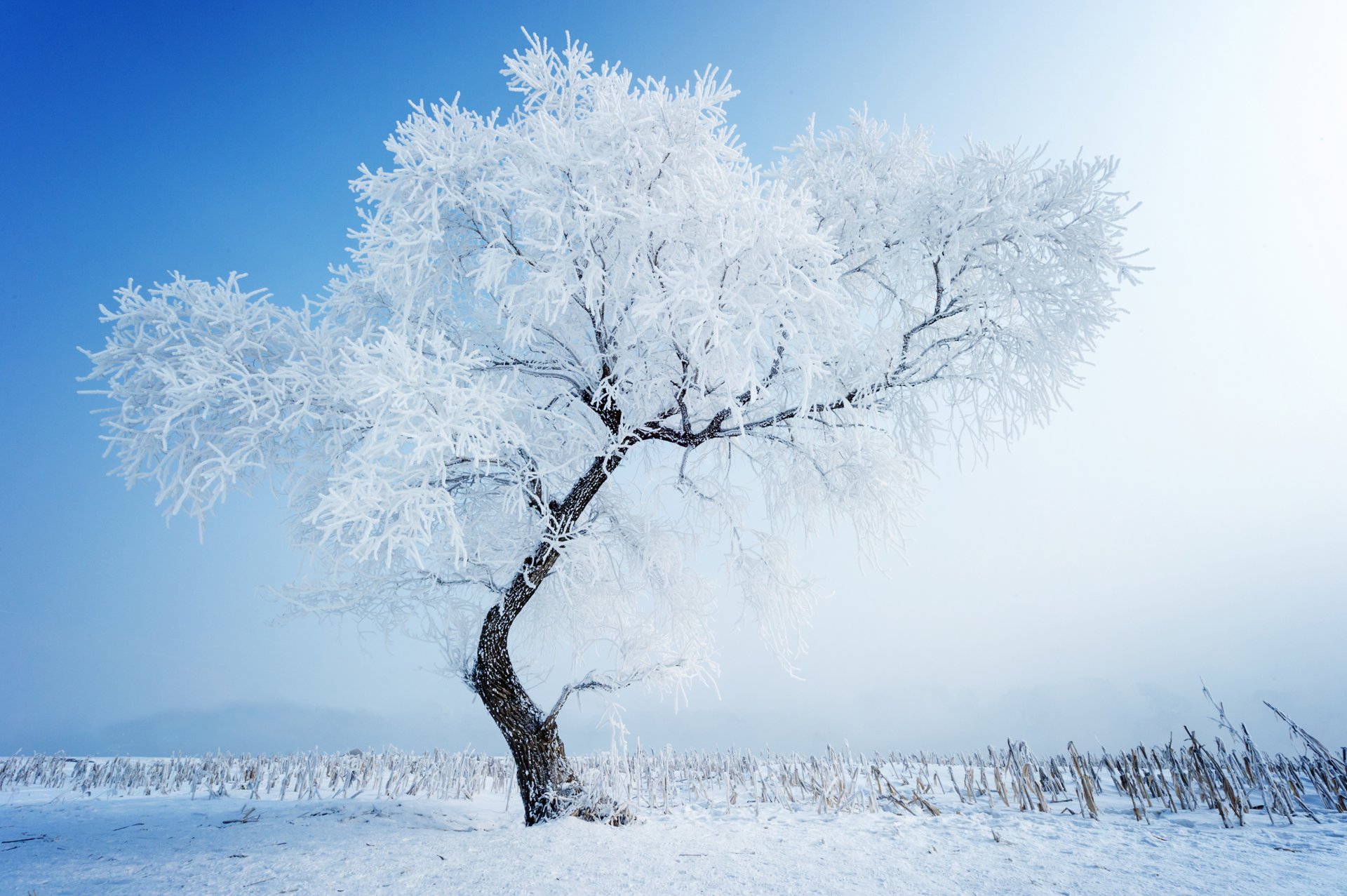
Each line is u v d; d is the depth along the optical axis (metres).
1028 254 6.17
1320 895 3.24
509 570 6.78
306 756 10.60
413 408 4.65
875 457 6.90
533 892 3.46
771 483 8.04
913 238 6.43
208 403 5.68
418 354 4.87
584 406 7.07
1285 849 4.15
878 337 6.81
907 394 6.99
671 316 5.55
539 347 6.86
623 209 5.43
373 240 5.77
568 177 5.82
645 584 8.01
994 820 5.57
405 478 4.95
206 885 3.66
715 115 6.20
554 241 5.67
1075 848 4.39
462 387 5.29
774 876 3.76
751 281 5.35
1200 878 3.58
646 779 8.45
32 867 4.06
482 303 6.85
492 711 6.26
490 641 6.44
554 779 6.03
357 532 6.02
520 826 5.81
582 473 7.48
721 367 5.80
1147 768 6.55
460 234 6.46
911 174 7.44
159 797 8.07
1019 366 6.61
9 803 7.61
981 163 6.11
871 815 6.03
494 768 11.75
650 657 6.93
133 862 4.15
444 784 8.77
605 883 3.62
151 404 5.83
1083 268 6.08
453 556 5.89
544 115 5.77
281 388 5.73
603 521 7.79
